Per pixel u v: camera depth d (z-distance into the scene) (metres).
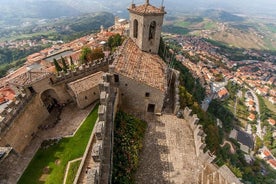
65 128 26.98
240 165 68.06
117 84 28.69
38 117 27.44
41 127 27.42
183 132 28.22
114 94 26.80
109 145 20.12
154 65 33.78
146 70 31.03
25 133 24.59
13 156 17.19
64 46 121.62
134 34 36.31
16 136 22.98
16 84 25.77
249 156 87.00
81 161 20.84
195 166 23.55
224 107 126.75
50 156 23.03
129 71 28.45
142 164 23.25
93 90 30.66
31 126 25.86
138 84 28.08
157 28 34.50
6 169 16.38
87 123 27.31
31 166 22.06
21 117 24.05
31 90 26.98
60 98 31.16
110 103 24.92
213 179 22.25
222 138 82.56
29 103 25.77
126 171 20.86
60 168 21.33
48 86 28.72
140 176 21.94
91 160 19.73
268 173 84.38
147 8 33.44
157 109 30.72
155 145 25.84
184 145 26.16
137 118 29.33
